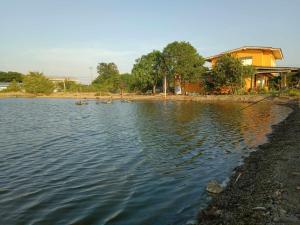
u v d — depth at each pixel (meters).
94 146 18.84
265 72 58.44
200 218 8.52
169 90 78.38
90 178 12.52
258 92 57.16
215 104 50.09
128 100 66.56
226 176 12.41
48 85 104.69
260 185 10.48
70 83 114.88
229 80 57.59
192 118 31.92
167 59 68.62
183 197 10.21
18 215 9.03
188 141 19.86
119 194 10.63
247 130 23.53
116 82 97.50
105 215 8.96
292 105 41.25
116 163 14.80
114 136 22.27
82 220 8.66
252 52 64.31
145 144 19.14
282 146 16.44
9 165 14.64
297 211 8.11
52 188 11.35
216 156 15.84
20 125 29.64
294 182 10.35
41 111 45.88
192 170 13.42
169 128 25.44
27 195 10.64
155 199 10.11
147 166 14.20
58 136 22.80
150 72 74.06
